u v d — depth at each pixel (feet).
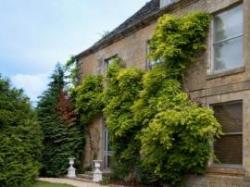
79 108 83.56
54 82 88.48
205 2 54.75
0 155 54.60
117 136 66.54
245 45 47.85
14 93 59.36
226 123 50.34
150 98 57.72
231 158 49.19
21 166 56.13
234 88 48.75
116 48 76.38
